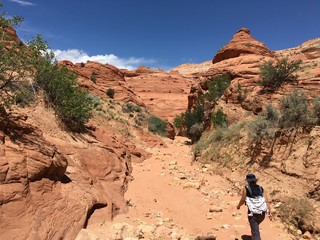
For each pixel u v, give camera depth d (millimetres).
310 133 8656
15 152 5617
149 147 20609
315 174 7844
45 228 4770
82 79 32969
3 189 4801
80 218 5578
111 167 10086
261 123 10555
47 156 6207
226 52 31531
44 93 11734
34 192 5340
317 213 7078
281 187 8328
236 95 18469
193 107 26469
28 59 6902
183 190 9492
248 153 10812
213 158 12812
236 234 6324
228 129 13945
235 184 9953
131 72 90875
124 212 7121
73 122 11906
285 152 9227
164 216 7105
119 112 28391
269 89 16734
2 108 6543
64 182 6598
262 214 5258
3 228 4297
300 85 15672
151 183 10078
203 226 6707
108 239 5199
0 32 6660
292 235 6574
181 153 18172
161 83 79062
